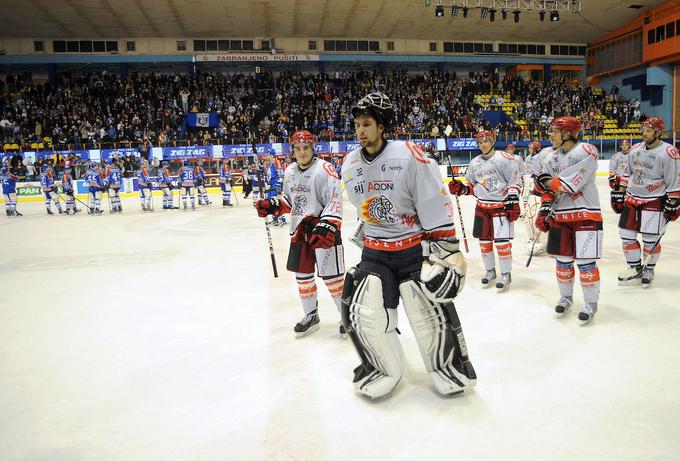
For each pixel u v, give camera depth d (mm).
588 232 4137
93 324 4629
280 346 3924
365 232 3031
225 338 4145
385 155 2805
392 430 2611
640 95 33281
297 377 3328
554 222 4328
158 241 9914
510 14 29281
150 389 3205
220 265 7266
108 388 3238
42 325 4637
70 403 3039
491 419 2688
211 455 2430
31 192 22938
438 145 25594
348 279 3000
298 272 4078
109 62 31203
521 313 4559
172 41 31594
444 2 24234
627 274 5520
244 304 5164
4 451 2523
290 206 4148
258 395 3072
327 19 29375
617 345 3699
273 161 14109
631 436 2477
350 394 3053
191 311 4969
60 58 30703
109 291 5887
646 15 30594
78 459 2439
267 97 30078
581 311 4203
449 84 34156
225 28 30203
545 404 2832
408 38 33719
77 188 23438
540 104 32188
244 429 2668
